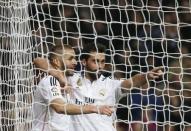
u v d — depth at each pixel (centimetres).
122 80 1335
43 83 1243
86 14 1703
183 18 1705
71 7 1681
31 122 1309
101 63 1313
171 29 1672
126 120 1557
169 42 1656
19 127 1349
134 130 1600
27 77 1367
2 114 1366
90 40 1662
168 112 1598
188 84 1633
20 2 1367
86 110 1195
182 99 1608
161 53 1645
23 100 1358
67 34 1633
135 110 1590
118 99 1348
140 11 1709
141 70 1648
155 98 1553
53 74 1260
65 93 1277
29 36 1380
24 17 1372
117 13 1722
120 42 1656
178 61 1631
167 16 1700
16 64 1365
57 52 1273
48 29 1554
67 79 1322
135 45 1667
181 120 1580
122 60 1650
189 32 1675
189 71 1641
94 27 1669
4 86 1366
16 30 1369
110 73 1550
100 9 1723
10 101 1364
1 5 1374
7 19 1371
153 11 1703
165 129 1606
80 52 1324
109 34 1706
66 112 1205
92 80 1333
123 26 1712
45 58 1342
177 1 1684
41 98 1249
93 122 1292
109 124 1311
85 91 1317
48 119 1246
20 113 1356
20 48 1370
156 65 1644
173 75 1616
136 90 1550
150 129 1588
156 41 1653
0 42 1366
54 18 1639
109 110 1195
